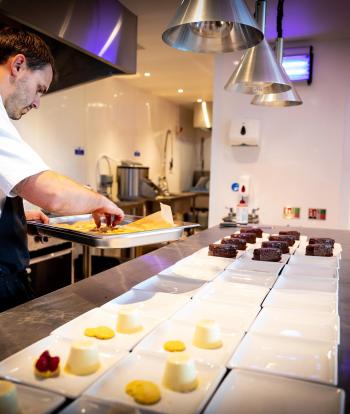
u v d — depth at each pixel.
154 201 5.84
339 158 3.52
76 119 4.70
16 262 1.43
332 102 3.50
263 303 1.32
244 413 0.74
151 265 1.82
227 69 3.74
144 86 5.90
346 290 1.49
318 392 0.80
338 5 2.77
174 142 7.54
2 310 1.39
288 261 1.91
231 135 3.67
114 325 1.11
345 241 2.48
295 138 3.61
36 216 1.81
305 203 3.63
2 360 0.91
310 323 1.15
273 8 2.85
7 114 1.34
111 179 5.21
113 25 2.59
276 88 2.21
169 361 0.82
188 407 0.75
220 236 2.59
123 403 0.76
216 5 1.32
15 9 1.72
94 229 1.64
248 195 3.71
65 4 2.07
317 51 3.50
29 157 1.21
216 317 1.20
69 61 2.56
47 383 0.81
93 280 1.56
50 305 1.27
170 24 1.41
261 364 0.92
